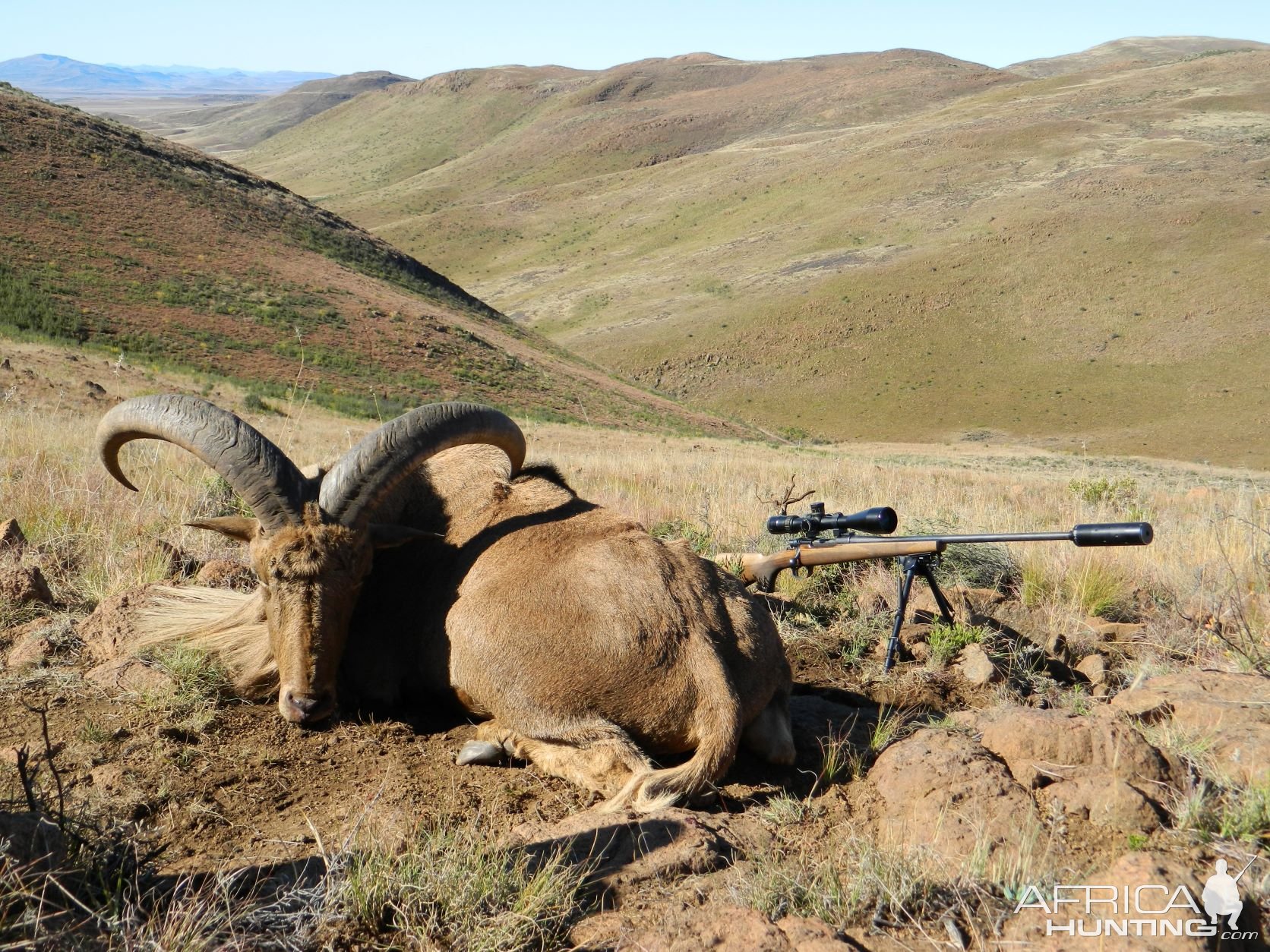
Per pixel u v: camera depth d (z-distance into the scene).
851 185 190.12
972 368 122.25
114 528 7.57
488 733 4.93
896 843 3.99
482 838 3.96
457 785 4.62
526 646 4.70
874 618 7.23
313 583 4.81
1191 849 3.82
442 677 5.10
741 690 4.71
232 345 65.06
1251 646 6.29
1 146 82.06
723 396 125.50
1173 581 8.41
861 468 26.34
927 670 6.28
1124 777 4.32
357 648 5.41
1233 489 22.92
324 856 3.63
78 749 4.65
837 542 6.52
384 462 4.91
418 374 71.00
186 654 5.36
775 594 7.45
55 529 7.51
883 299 138.12
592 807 4.44
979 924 3.49
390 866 3.66
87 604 6.42
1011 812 4.06
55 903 3.23
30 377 35.03
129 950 3.08
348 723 5.20
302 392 55.00
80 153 87.44
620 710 4.59
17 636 5.85
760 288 152.88
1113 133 185.38
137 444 12.59
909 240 157.38
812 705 5.80
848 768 4.87
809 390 123.69
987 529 9.98
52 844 3.39
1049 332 126.12
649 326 145.50
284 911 3.50
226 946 3.22
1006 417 110.62
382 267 99.69
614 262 191.25
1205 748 4.55
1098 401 110.88
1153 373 114.50
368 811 4.19
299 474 4.96
